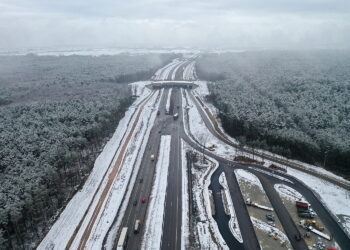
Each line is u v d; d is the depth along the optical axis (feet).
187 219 355.56
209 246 311.47
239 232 332.80
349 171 462.60
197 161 508.53
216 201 397.19
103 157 520.83
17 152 435.53
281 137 527.40
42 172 380.58
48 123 562.66
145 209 376.89
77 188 422.41
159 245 312.91
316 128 546.26
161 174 464.65
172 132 645.51
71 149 471.62
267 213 366.02
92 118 591.37
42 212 353.92
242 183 437.58
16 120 574.56
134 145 574.97
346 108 614.34
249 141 565.94
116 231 335.47
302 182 437.58
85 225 345.92
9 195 325.21
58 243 315.78
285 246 310.04
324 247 308.40
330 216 361.92
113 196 405.59
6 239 290.15
